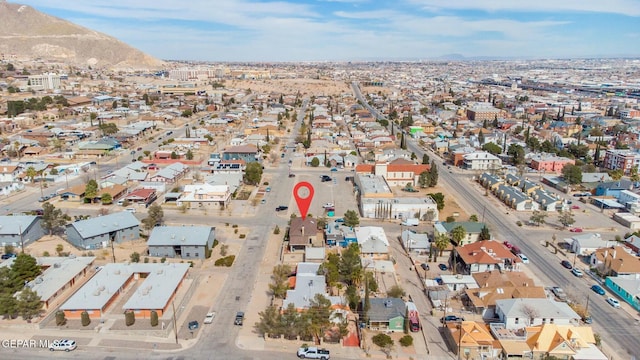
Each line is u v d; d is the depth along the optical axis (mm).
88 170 194375
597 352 75688
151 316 83500
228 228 132750
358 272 98062
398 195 165625
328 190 171625
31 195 161500
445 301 89500
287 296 90125
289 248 118250
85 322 83500
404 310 86250
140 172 181625
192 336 81312
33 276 96500
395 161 190000
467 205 156500
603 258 108375
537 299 87500
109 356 75500
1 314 85062
